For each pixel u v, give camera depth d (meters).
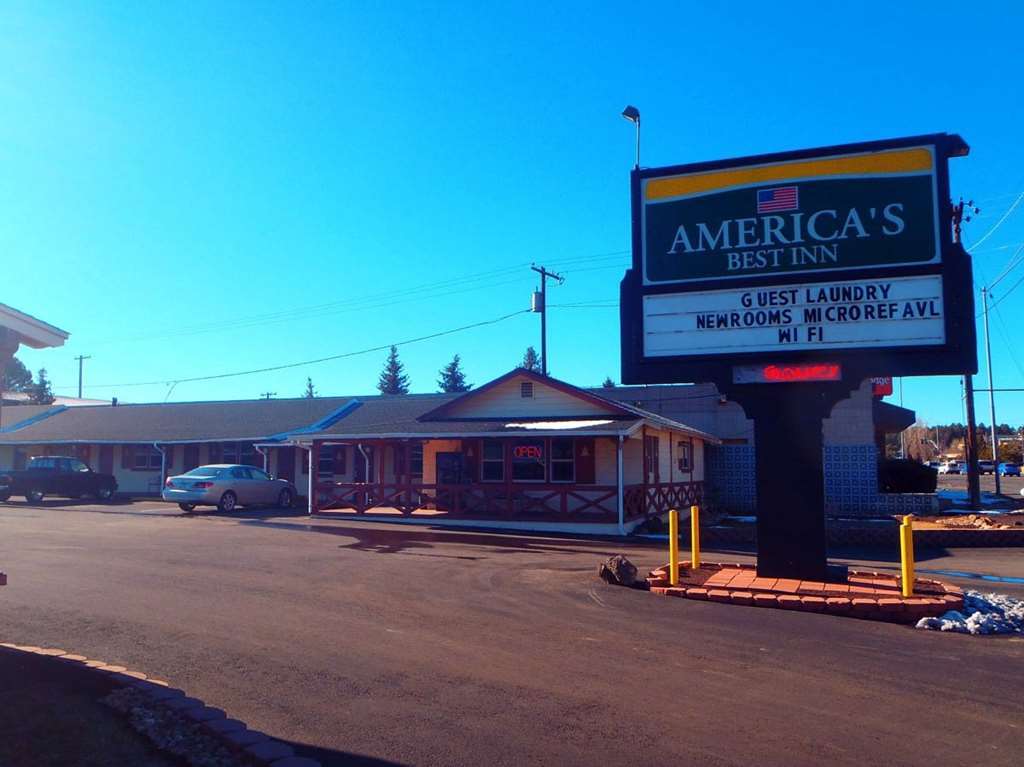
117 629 8.97
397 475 27.84
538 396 25.42
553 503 25.16
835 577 11.99
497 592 11.72
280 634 8.88
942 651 8.63
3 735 5.30
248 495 28.12
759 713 6.49
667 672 7.64
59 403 48.50
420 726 6.10
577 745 5.76
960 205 26.34
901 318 11.77
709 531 20.42
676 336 12.77
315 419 34.88
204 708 5.93
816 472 12.16
